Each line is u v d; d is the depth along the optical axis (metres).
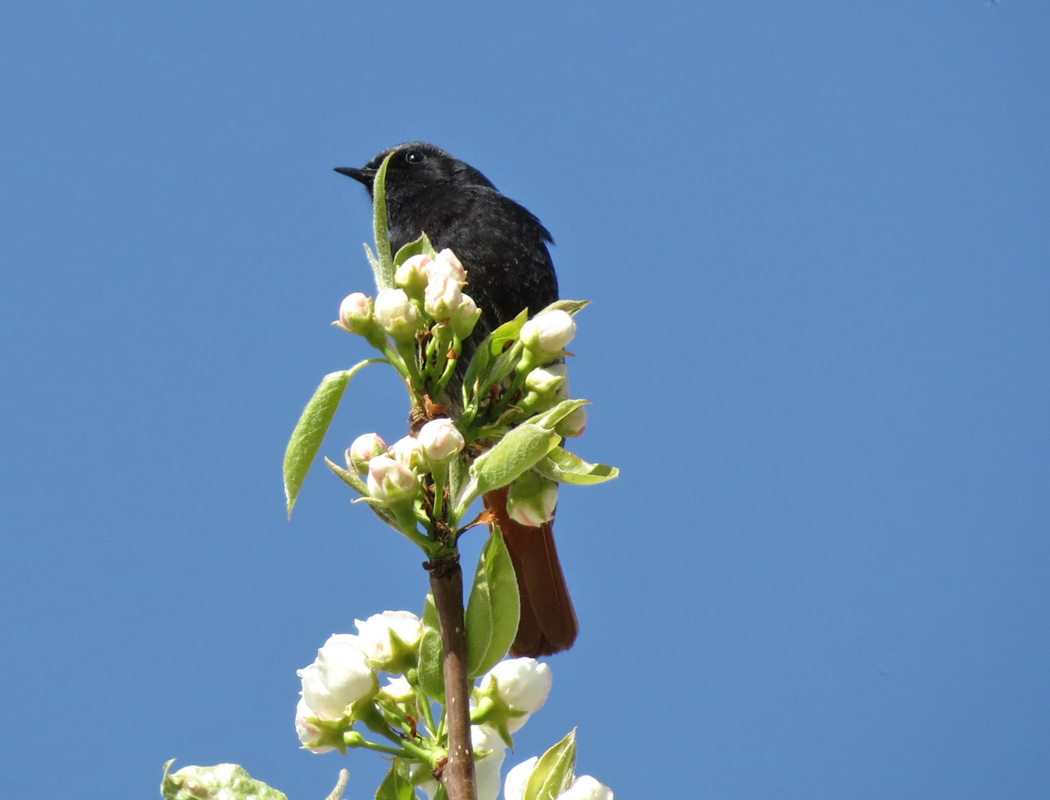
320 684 4.10
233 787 4.10
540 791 4.11
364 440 4.11
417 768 4.10
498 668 4.11
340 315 4.12
